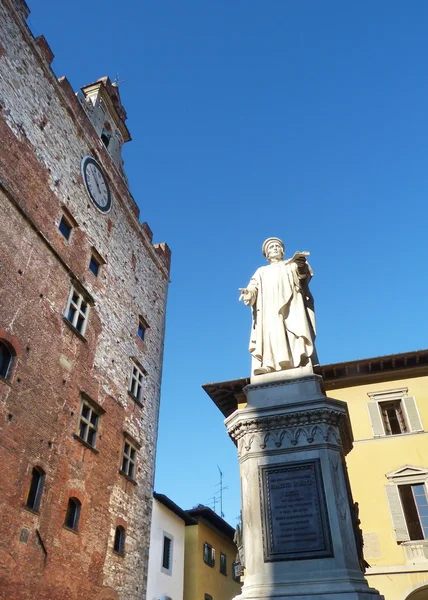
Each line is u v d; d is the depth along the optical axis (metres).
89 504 19.91
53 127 23.94
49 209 21.92
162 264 35.03
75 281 22.47
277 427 7.61
